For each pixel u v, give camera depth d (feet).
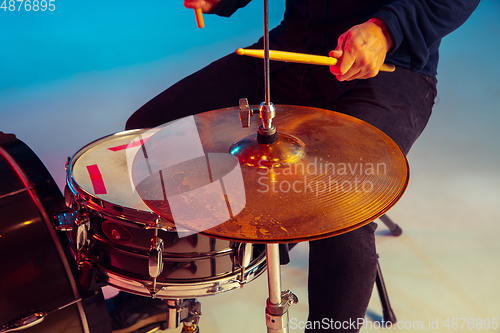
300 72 3.78
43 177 2.68
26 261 2.52
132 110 8.48
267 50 2.02
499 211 5.35
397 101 3.31
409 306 3.99
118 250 2.43
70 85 9.63
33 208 2.57
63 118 8.16
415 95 3.44
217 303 4.12
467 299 4.05
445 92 9.17
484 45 11.69
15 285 2.50
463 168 6.36
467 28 12.78
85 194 2.34
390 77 3.35
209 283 2.44
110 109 8.54
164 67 10.57
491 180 6.03
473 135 7.38
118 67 10.59
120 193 2.51
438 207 5.46
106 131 7.67
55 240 2.60
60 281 2.63
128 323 3.30
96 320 2.81
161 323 3.40
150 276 2.43
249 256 2.48
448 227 5.08
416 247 4.77
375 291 4.23
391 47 2.77
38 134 7.54
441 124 7.79
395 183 1.99
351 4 3.43
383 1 3.37
